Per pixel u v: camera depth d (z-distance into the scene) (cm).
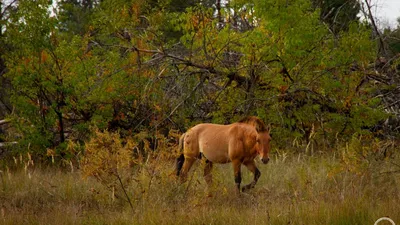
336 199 2030
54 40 3406
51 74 3275
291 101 3219
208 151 2436
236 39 3203
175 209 2022
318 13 3241
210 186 2319
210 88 3378
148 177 2375
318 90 3192
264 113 3141
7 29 3291
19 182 2575
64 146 3172
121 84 3322
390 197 2078
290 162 2739
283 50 3120
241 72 3275
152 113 3366
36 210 2223
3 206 2245
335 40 3303
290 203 2053
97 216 2002
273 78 3142
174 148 2419
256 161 2758
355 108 3136
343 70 3200
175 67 3359
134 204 2183
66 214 2023
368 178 2305
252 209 2033
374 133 3238
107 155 2241
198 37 3291
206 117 3388
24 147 3222
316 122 3212
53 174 2848
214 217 1878
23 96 3291
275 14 3041
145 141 2488
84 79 3291
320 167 2534
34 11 3247
